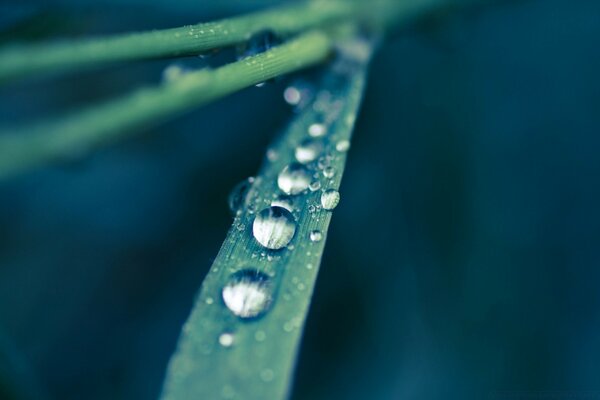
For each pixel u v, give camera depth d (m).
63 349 0.10
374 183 0.10
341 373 0.10
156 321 0.10
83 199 0.10
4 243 0.10
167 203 0.10
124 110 0.07
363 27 0.09
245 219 0.07
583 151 0.11
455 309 0.10
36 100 0.10
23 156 0.06
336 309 0.10
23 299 0.10
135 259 0.10
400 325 0.10
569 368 0.10
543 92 0.11
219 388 0.07
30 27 0.08
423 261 0.10
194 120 0.10
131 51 0.07
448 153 0.10
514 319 0.10
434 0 0.09
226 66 0.07
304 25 0.08
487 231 0.10
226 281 0.07
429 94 0.10
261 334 0.07
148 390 0.10
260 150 0.10
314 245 0.07
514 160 0.11
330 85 0.09
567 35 0.11
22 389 0.08
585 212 0.11
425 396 0.10
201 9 0.09
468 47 0.10
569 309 0.10
